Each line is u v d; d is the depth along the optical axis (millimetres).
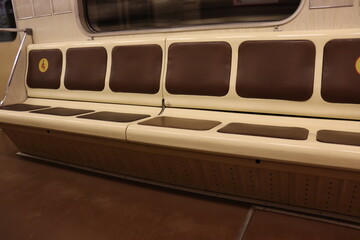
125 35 2756
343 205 1680
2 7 3416
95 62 2656
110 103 2621
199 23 2461
